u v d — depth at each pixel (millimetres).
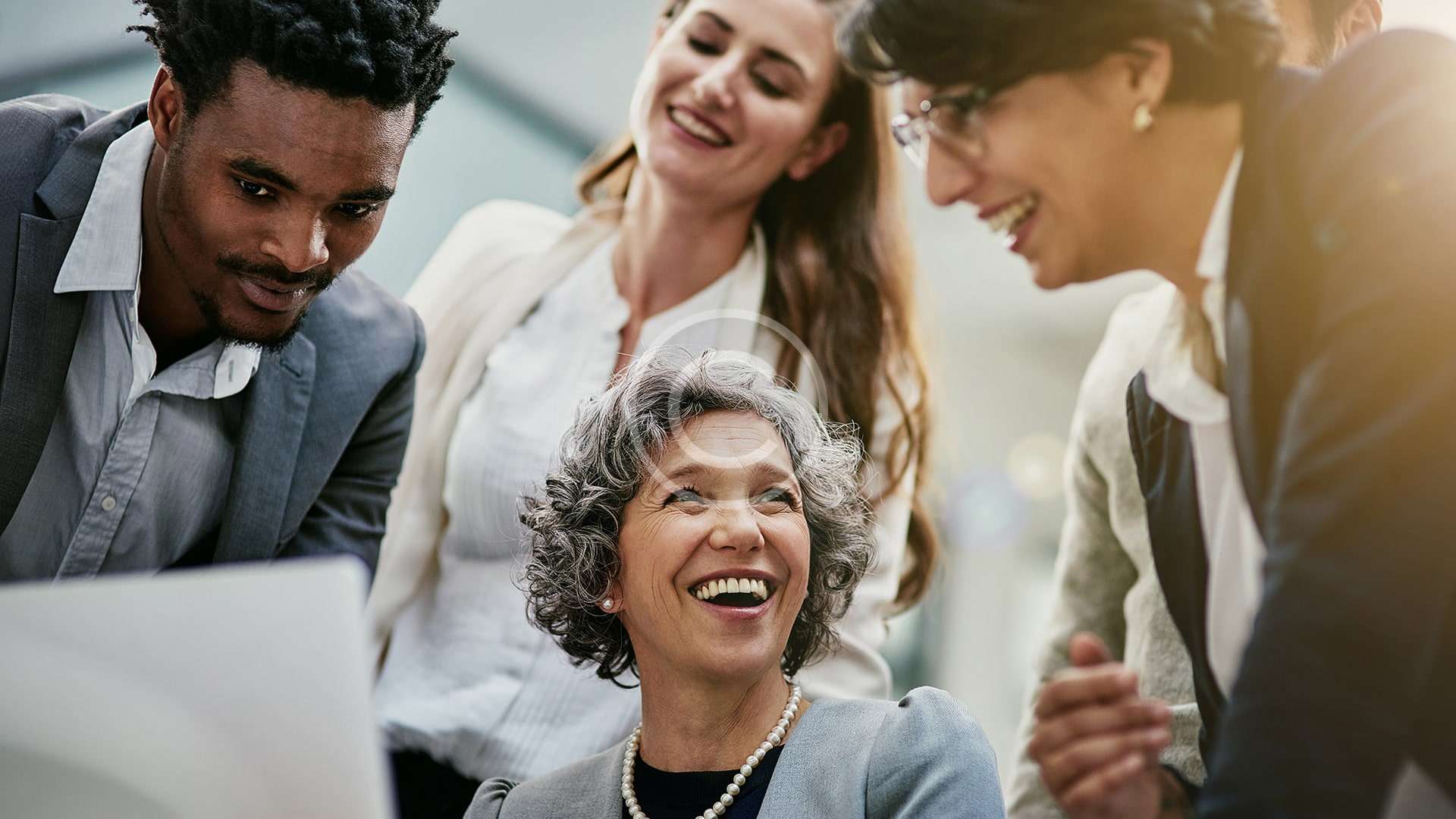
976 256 4734
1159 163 1323
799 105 2209
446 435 2189
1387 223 1034
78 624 817
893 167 2346
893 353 2355
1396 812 1062
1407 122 1059
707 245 2283
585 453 1477
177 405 1663
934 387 2436
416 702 2027
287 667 840
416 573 2143
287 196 1429
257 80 1388
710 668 1354
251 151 1397
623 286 2299
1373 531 980
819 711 1396
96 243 1562
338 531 1841
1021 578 5355
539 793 1438
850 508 1527
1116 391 1957
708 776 1364
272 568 847
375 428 1868
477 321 2264
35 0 3287
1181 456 1677
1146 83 1285
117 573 1661
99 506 1620
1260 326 1176
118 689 818
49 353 1568
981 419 5270
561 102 3961
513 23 3766
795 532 1393
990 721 5324
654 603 1385
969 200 1433
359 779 849
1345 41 1609
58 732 807
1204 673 1669
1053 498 5324
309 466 1745
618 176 2453
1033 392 5270
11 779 802
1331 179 1103
